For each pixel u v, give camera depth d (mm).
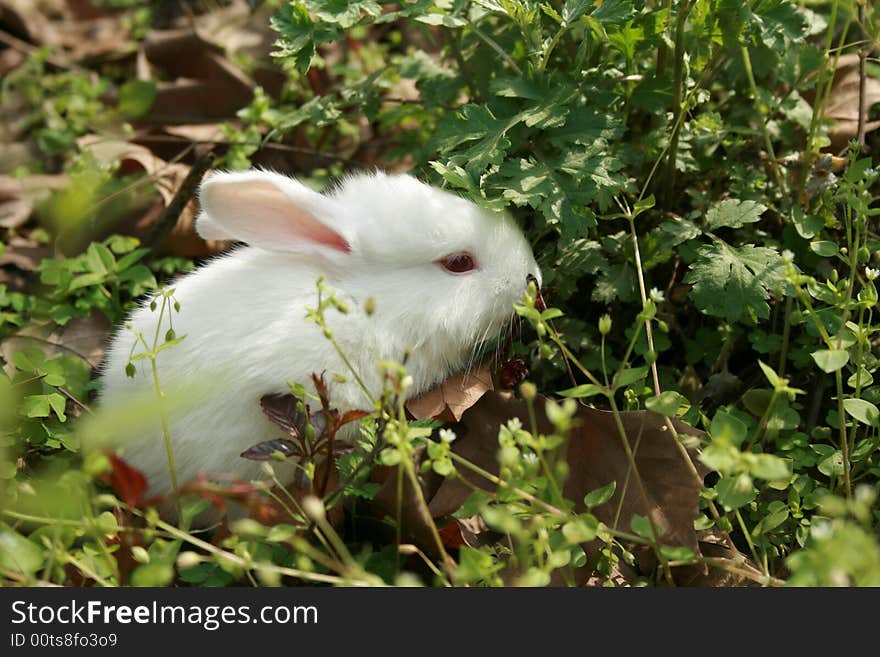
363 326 625
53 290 738
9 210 792
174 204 733
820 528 506
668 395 561
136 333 595
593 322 686
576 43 687
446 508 588
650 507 569
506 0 639
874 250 641
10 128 864
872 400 616
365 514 613
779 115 709
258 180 628
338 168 792
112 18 961
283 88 843
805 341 640
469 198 645
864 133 690
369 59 828
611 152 667
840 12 729
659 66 658
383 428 577
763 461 512
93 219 759
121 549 562
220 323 625
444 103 725
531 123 629
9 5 939
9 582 557
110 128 841
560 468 534
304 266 642
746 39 652
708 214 654
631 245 660
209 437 619
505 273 637
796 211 653
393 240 635
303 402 579
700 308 628
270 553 574
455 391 630
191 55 873
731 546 585
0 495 587
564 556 525
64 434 639
